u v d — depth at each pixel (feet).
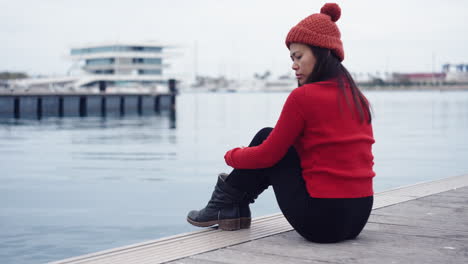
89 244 18.47
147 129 85.46
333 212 8.79
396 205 13.10
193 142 63.36
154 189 29.94
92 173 36.91
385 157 46.06
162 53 304.50
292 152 9.16
